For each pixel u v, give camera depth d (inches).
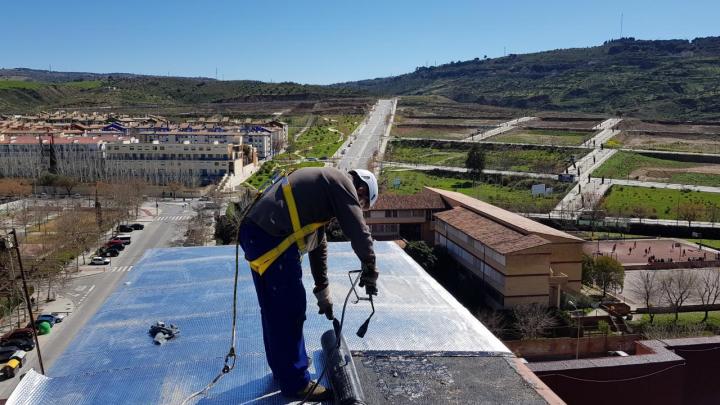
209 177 3467.0
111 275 1845.5
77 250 2018.9
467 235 1540.4
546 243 1318.9
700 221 2485.2
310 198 175.6
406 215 2018.9
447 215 1749.5
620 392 581.9
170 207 3014.3
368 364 207.9
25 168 3567.9
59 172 3481.8
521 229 1448.1
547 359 1152.2
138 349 221.0
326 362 187.5
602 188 3043.8
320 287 194.4
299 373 179.9
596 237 2384.4
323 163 3828.7
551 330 1283.2
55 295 1641.2
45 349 1275.8
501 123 5570.9
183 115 6756.9
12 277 1386.6
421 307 265.7
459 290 1467.8
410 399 183.8
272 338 179.2
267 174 3683.6
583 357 1168.8
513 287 1328.7
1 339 1283.2
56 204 2871.6
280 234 177.3
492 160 3870.6
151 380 195.6
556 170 3501.5
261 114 6663.4
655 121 5354.3
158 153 3481.8
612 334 1246.9
